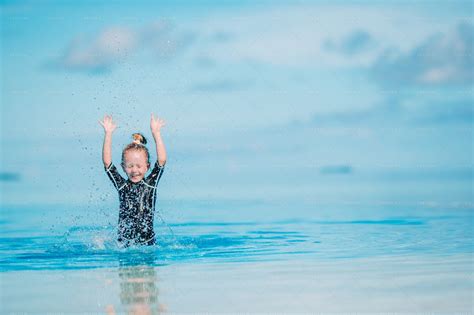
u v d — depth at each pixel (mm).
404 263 6031
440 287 4898
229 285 5031
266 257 6555
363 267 5816
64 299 4617
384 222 10250
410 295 4645
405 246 7297
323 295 4672
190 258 6562
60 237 8797
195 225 10352
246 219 11250
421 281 5129
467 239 7887
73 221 11320
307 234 8758
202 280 5246
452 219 10562
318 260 6297
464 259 6250
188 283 5117
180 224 10523
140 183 8062
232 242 7961
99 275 5574
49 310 4309
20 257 6809
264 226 10039
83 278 5438
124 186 8070
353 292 4762
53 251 7289
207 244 7777
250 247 7430
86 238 8562
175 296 4660
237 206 13672
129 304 4426
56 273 5734
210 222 10812
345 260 6277
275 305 4383
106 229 9742
